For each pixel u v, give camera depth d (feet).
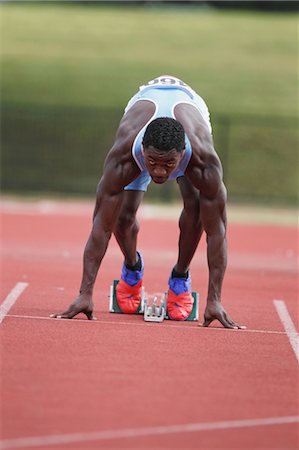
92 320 72.28
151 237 147.33
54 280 96.99
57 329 68.18
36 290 88.79
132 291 76.18
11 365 57.11
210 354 62.80
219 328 72.28
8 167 232.53
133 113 67.77
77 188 226.58
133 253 74.84
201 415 48.60
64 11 349.20
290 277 111.65
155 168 63.16
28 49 299.58
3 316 72.74
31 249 127.65
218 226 69.62
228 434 45.80
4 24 326.03
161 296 85.56
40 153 240.73
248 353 63.87
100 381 54.29
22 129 249.75
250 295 93.97
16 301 81.15
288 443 44.93
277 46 315.78
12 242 135.13
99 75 279.90
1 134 247.50
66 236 145.79
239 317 78.84
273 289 99.96
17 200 207.41
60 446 42.91
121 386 53.42
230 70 289.12
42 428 45.34
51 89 268.00
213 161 67.21
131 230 73.61
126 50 304.50
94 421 46.78
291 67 294.87
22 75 275.59
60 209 190.80
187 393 52.65
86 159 239.71
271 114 256.52
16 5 360.07
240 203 217.56
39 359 58.90
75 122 252.42
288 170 237.45
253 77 283.79
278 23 343.87
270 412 49.83
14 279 96.27
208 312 72.08
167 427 46.34
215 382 55.42
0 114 251.60
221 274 71.36
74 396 50.98
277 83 279.90
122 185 67.77
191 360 60.64
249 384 55.42
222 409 49.88
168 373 56.95
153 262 118.21
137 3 378.73
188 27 333.01
